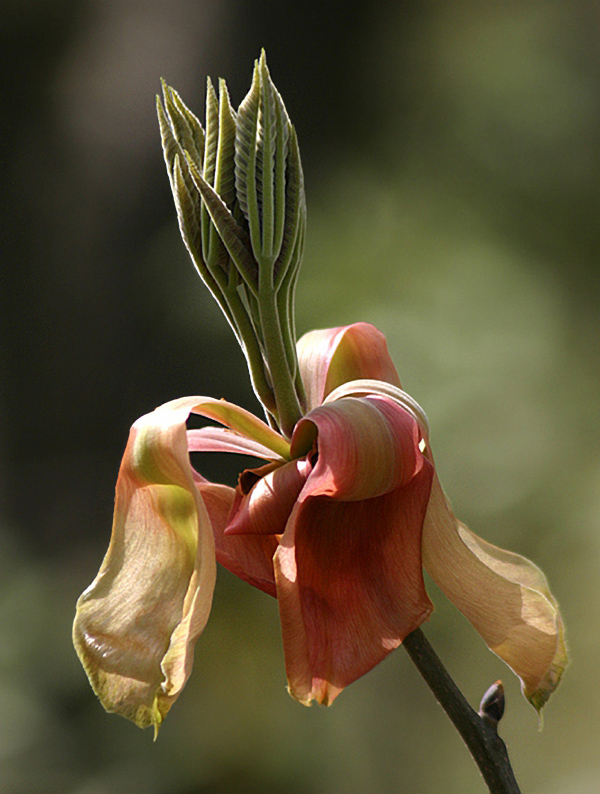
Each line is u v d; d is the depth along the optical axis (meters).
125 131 1.97
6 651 1.72
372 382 0.70
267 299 0.69
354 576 0.69
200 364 1.88
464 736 0.69
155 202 1.96
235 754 1.70
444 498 0.70
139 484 0.69
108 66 1.97
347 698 1.83
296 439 0.69
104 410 1.94
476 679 1.86
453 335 1.90
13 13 1.97
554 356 1.95
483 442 1.85
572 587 1.92
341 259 1.97
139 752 1.68
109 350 1.94
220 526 0.70
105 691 0.68
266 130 0.68
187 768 1.67
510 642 0.69
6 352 1.96
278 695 1.78
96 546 1.93
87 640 0.68
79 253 1.95
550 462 1.90
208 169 0.69
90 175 1.97
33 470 1.95
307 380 0.72
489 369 1.88
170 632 0.68
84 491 1.93
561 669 0.69
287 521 0.68
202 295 1.88
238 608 1.84
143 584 0.69
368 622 0.68
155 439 0.68
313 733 1.76
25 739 1.62
